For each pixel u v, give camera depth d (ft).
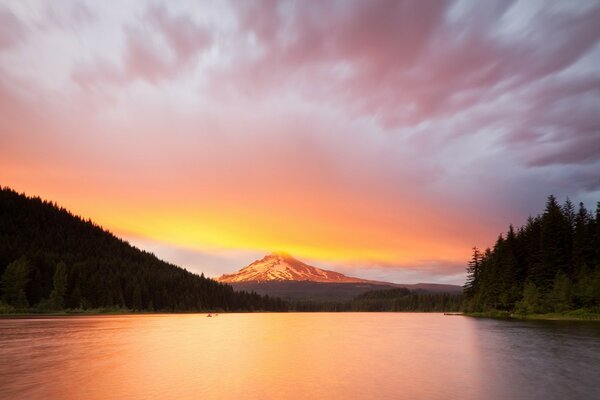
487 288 414.82
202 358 124.36
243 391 78.38
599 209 332.39
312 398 73.15
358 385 83.87
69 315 453.58
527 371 98.02
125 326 281.13
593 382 85.25
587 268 309.83
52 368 103.50
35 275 471.62
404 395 75.15
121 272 625.00
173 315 585.63
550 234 345.72
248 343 172.55
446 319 409.90
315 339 193.57
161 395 75.05
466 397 73.46
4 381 86.79
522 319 316.40
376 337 203.72
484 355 126.21
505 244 405.59
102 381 87.25
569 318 293.84
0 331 216.13
